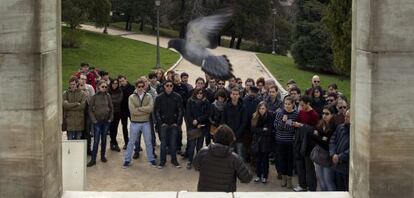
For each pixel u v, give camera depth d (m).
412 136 4.43
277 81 29.66
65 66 32.34
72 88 11.70
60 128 5.17
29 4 4.36
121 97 12.81
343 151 8.10
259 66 36.53
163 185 10.29
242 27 52.31
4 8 4.36
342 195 5.18
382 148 4.46
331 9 28.41
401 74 4.39
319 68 36.03
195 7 34.84
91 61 35.06
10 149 4.50
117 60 36.25
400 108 4.42
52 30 4.74
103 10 42.25
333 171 8.59
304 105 9.27
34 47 4.40
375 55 4.39
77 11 38.34
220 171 6.25
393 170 4.47
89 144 12.16
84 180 7.37
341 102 8.78
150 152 11.64
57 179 5.02
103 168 11.46
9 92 4.45
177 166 11.60
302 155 9.23
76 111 11.68
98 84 12.30
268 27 55.19
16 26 4.38
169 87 11.51
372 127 4.44
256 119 10.32
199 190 6.34
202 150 6.42
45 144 4.56
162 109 11.51
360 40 4.64
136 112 11.44
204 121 11.39
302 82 30.67
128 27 59.34
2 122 4.48
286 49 55.75
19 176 4.53
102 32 51.91
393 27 4.36
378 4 4.35
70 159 7.34
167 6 47.69
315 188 9.30
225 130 6.35
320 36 35.44
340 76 33.12
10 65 4.42
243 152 10.85
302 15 37.09
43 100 4.49
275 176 10.98
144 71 32.75
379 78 4.40
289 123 9.69
